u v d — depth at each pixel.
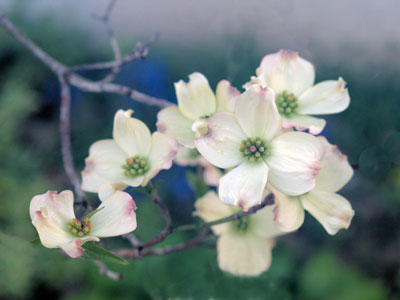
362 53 1.06
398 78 1.03
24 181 0.89
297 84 0.38
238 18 0.89
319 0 1.17
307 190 0.32
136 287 0.71
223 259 0.43
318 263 0.80
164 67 1.00
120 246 0.73
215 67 1.09
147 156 0.36
